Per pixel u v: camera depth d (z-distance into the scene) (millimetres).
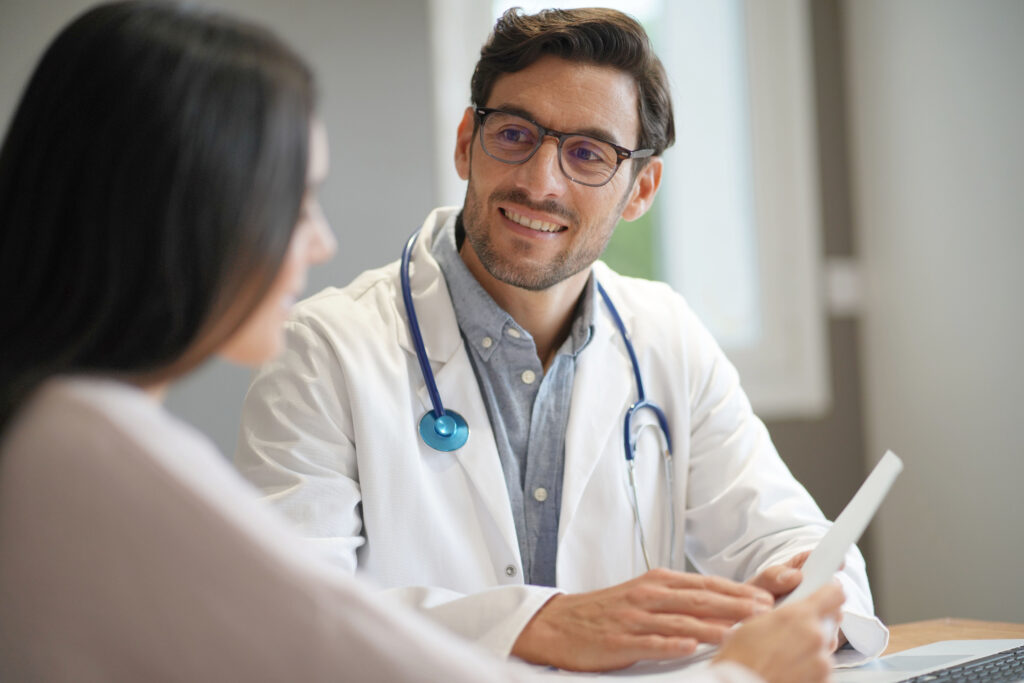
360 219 2461
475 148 1336
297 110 668
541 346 1420
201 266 628
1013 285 2428
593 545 1342
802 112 2920
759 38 2928
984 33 2482
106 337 623
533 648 1011
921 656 1110
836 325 2939
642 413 1427
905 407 2803
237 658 570
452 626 1035
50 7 2211
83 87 626
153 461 578
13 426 589
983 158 2506
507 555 1276
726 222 2941
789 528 1338
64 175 621
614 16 1345
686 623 967
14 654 552
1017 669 1002
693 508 1457
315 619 585
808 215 2914
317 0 2436
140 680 561
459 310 1366
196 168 621
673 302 1564
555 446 1371
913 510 2771
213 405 2324
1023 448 2412
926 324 2717
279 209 657
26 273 624
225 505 587
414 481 1265
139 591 561
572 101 1299
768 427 2848
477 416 1321
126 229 615
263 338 713
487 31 2633
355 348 1292
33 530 559
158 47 630
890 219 2840
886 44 2822
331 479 1214
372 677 591
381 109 2494
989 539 2518
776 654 726
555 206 1292
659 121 1405
